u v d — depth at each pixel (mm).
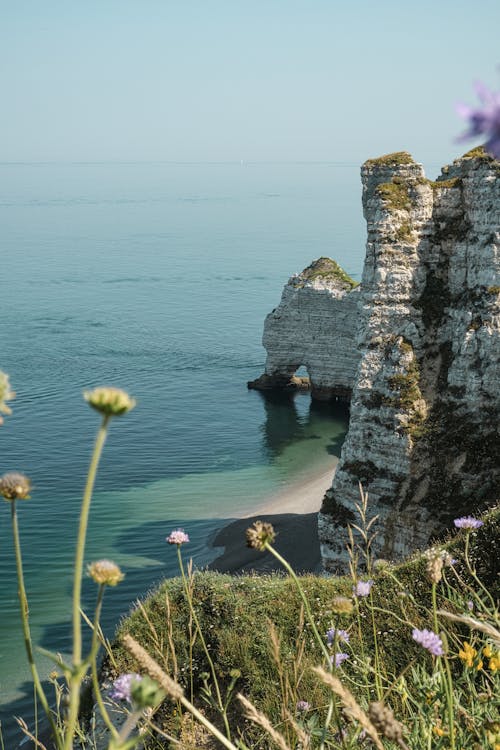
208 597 24406
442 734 5617
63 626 50125
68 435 95750
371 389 44469
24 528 67812
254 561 61000
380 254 44812
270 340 116500
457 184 45062
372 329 45062
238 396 116625
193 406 110938
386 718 3766
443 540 39594
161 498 76500
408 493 42656
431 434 42812
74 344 151750
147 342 154375
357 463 44594
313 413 108500
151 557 62938
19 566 3797
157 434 97125
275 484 81250
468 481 41375
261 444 94938
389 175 46562
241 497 77250
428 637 5051
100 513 72062
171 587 25531
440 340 44469
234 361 138750
